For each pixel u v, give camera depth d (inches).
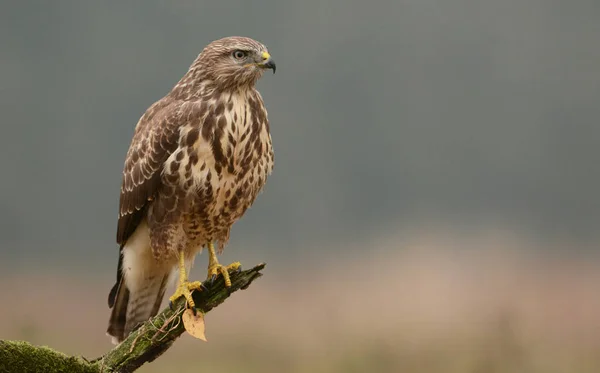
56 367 218.8
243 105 318.0
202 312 278.8
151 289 343.0
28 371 216.1
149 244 332.5
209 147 311.0
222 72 316.5
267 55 318.7
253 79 319.3
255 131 319.0
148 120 324.2
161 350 268.8
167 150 313.3
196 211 316.2
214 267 314.5
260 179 324.8
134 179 322.3
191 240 324.2
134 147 323.9
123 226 333.4
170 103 322.7
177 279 342.6
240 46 318.3
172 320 270.4
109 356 263.0
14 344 216.2
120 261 345.7
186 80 325.4
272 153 329.4
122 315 347.3
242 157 315.6
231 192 317.4
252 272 291.7
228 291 290.0
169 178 313.0
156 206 320.5
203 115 312.3
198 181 311.6
